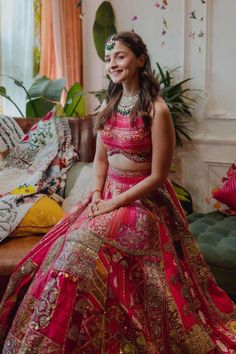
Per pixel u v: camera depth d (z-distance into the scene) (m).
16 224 1.92
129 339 1.46
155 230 1.58
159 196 1.68
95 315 1.43
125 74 1.58
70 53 3.23
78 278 1.41
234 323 1.74
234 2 2.73
